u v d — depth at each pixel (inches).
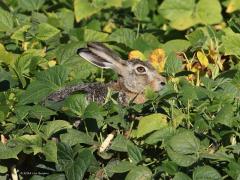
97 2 613.6
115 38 571.2
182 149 394.3
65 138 418.6
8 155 406.3
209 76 505.4
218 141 416.8
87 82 514.0
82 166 400.5
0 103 445.7
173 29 609.3
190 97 431.5
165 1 599.8
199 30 530.3
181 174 382.6
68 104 425.1
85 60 525.3
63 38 578.6
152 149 425.1
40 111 429.4
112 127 435.5
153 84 542.9
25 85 474.0
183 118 428.5
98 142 428.5
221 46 517.0
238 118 415.8
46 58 518.6
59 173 416.2
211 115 425.4
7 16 549.6
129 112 441.4
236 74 447.2
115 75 552.4
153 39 575.8
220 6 599.8
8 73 470.6
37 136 413.4
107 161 430.3
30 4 615.5
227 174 397.1
